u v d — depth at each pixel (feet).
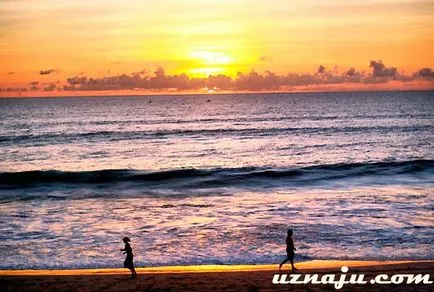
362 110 385.91
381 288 45.37
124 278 50.31
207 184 110.11
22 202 94.02
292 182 111.04
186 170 119.96
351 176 116.16
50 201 94.79
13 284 48.32
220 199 94.68
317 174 117.91
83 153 169.07
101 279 50.01
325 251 60.95
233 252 61.52
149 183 111.96
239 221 76.69
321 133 222.07
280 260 58.03
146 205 90.17
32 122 308.60
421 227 70.79
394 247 61.98
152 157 158.61
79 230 72.69
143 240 67.15
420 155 153.48
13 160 154.61
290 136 213.25
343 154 158.10
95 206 89.76
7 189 107.45
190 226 74.18
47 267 56.39
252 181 112.27
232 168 125.80
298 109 428.97
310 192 100.01
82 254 61.36
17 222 77.71
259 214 81.15
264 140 200.34
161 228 73.31
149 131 242.78
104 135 225.35
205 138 211.82
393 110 377.09
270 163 142.72
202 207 87.51
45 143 197.06
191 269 54.95
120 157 159.33
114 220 78.59
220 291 45.09
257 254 60.54
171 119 334.44
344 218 77.05
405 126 243.81
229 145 186.09
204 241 66.28
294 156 155.63
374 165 124.26
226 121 307.58
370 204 86.74
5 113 416.87
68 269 55.52
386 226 71.72
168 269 55.06
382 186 104.83
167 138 213.25
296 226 72.90
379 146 175.32
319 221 75.56
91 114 400.88
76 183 112.47
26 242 66.59
